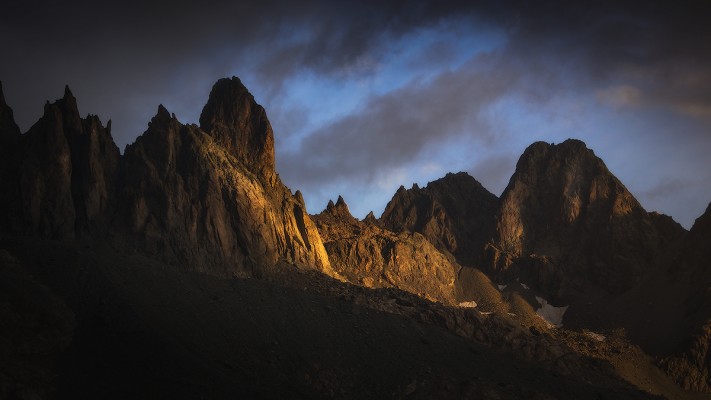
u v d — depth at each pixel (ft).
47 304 637.30
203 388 605.73
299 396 642.22
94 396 586.45
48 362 608.19
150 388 597.93
